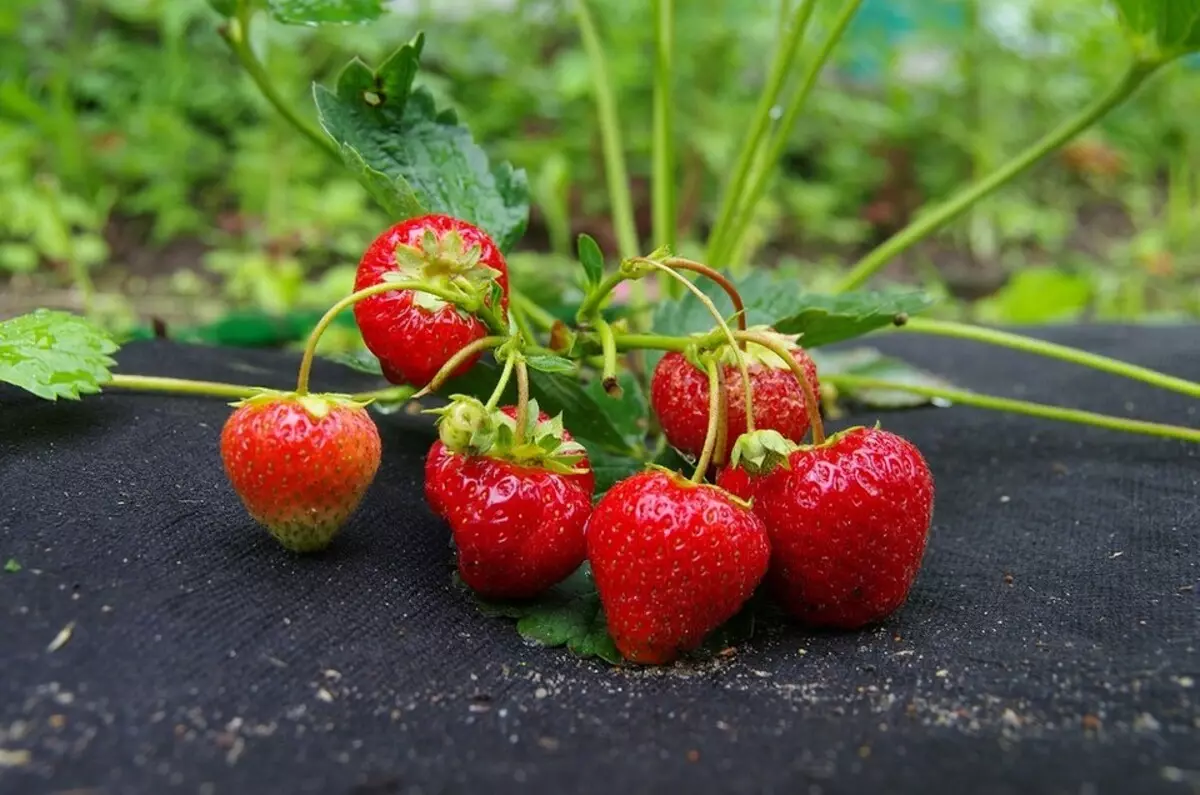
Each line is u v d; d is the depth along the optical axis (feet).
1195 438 1.34
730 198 1.57
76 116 3.17
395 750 0.86
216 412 1.24
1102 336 1.96
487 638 1.02
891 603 1.04
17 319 1.16
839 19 1.53
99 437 1.14
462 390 1.16
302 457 0.99
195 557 1.00
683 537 0.96
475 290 1.06
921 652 1.01
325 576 1.03
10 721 0.84
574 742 0.88
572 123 3.51
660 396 1.12
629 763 0.85
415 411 1.41
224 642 0.92
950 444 1.48
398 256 1.06
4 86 2.76
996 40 3.86
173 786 0.81
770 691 0.95
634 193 3.43
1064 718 0.89
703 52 3.60
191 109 3.34
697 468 0.99
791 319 1.21
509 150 3.34
